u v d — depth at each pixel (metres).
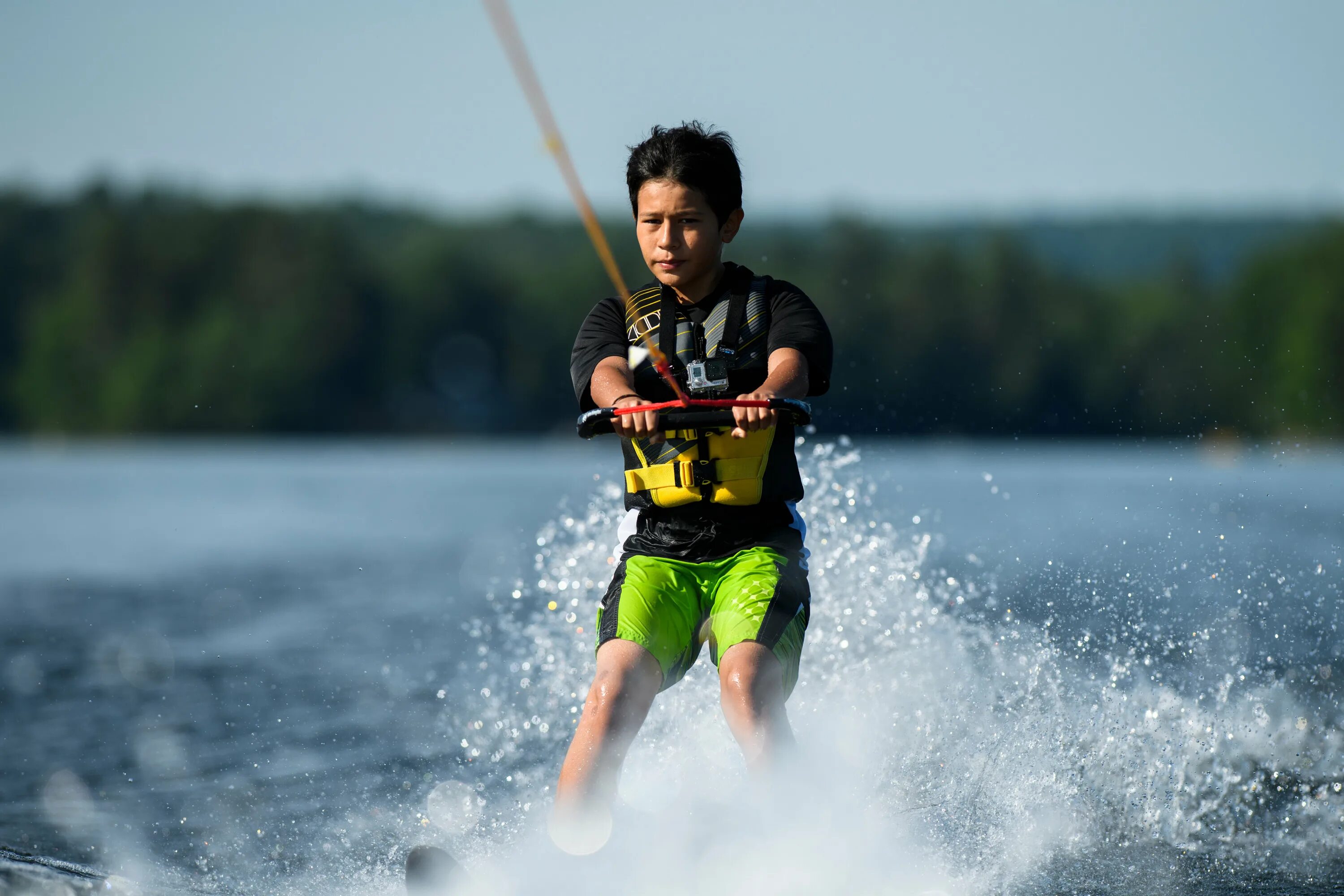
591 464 165.00
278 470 144.88
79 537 53.75
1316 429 199.50
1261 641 19.88
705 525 11.68
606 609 11.56
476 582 35.69
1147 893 11.39
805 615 11.62
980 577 25.70
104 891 10.80
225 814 14.20
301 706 19.62
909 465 125.56
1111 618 20.34
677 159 11.67
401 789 15.26
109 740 17.52
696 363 11.76
